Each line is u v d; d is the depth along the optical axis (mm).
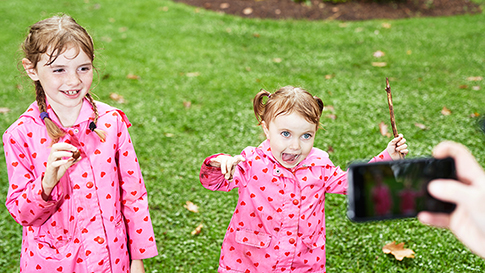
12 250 3268
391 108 2209
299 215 2221
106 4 9227
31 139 1915
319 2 9102
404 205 1032
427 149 4449
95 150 1983
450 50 7098
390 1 9047
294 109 2064
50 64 1812
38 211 1812
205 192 3932
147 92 5766
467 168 974
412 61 6730
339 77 6258
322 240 2309
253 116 5180
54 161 1706
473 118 5039
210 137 4746
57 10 8750
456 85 5988
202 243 3373
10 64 6586
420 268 3086
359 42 7508
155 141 4668
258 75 6305
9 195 1900
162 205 3764
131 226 2139
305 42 7566
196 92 5777
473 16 8609
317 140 4586
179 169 4223
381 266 3100
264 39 7719
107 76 6137
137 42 7441
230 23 8359
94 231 1967
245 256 2301
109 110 2080
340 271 3094
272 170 2223
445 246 3234
